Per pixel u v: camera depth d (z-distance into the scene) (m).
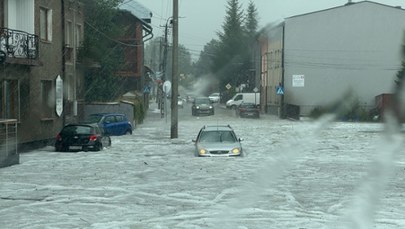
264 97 48.72
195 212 11.41
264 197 13.14
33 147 25.69
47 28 27.48
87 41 36.03
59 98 28.03
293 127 29.92
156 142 29.62
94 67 38.16
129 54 51.03
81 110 35.53
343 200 12.77
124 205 12.23
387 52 25.66
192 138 31.88
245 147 26.30
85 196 13.37
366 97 22.59
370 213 11.29
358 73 25.27
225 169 18.23
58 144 24.86
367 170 18.12
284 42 39.38
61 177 16.66
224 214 11.20
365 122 21.89
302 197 13.16
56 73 28.62
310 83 25.69
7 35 22.03
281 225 10.20
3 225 10.27
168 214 11.23
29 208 11.91
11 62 22.22
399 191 13.97
